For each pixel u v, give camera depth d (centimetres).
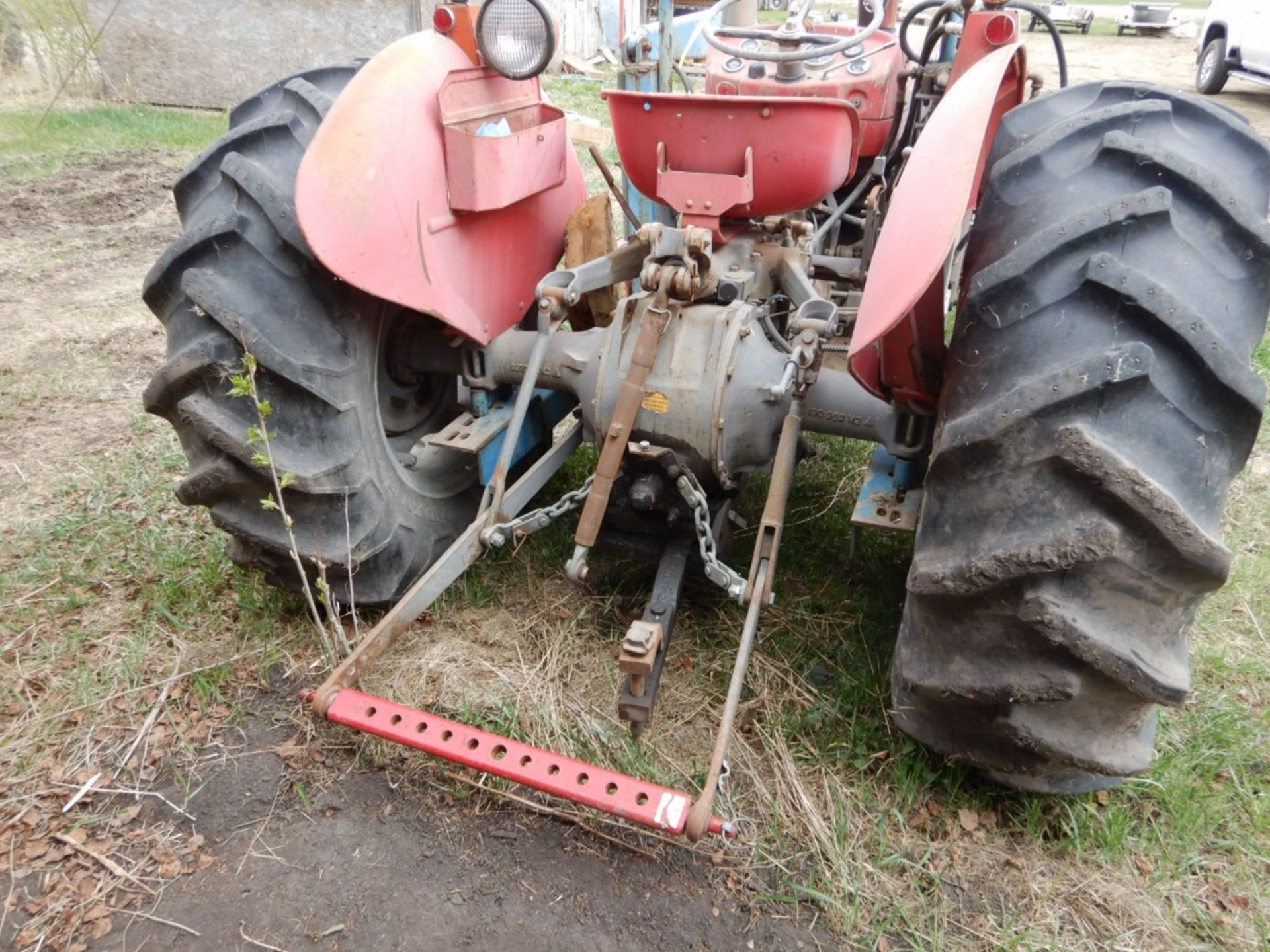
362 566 230
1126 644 161
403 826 199
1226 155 181
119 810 201
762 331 235
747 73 338
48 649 243
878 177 341
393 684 233
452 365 251
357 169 193
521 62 215
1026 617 160
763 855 193
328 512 218
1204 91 1204
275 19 905
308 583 234
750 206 237
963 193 168
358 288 210
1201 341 153
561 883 187
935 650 180
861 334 179
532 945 175
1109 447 152
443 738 186
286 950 174
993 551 161
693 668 242
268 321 200
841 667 242
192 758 214
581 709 227
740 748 218
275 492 212
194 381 204
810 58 269
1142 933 181
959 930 181
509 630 254
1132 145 168
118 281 514
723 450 226
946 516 172
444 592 264
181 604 259
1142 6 1930
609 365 233
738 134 225
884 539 294
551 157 256
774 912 183
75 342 432
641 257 261
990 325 168
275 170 205
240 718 224
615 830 198
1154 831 200
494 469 255
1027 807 202
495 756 182
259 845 194
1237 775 215
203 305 197
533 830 198
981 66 208
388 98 201
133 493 309
